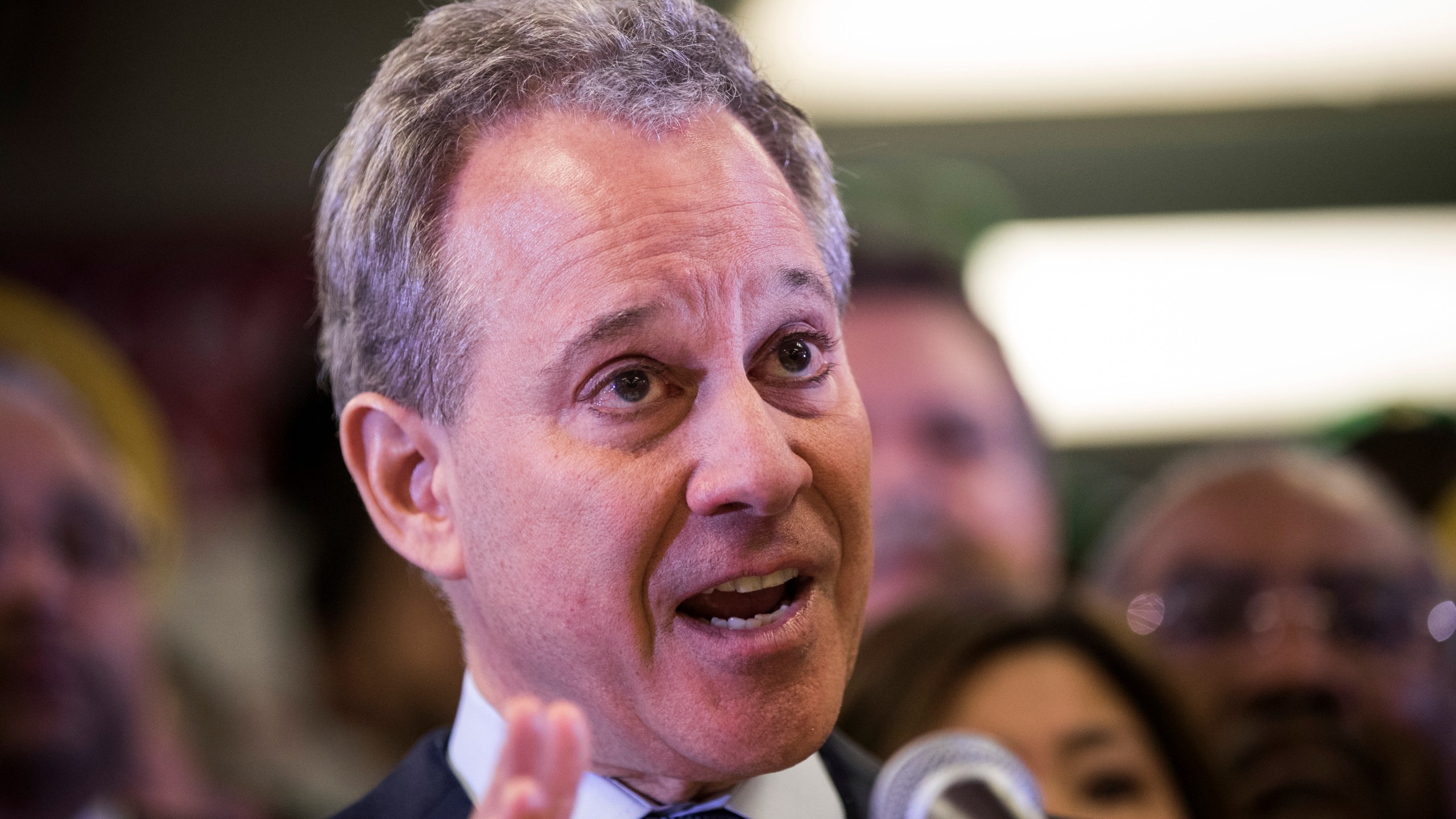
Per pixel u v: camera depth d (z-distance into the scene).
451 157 3.03
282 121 10.34
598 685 2.91
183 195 10.48
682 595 2.82
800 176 3.25
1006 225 8.83
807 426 2.91
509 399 2.89
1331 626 6.78
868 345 7.18
